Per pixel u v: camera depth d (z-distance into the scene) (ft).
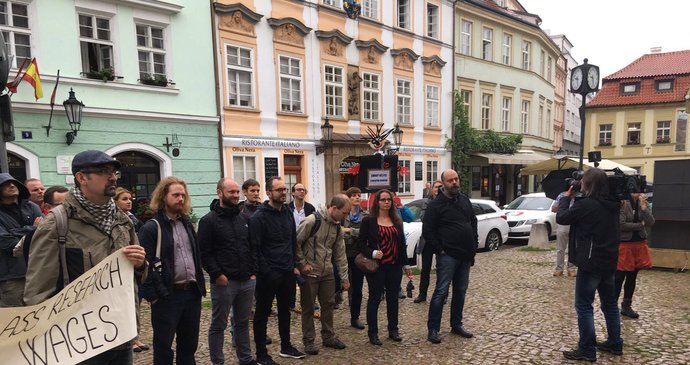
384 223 16.56
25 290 8.11
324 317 16.26
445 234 16.42
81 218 8.39
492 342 16.43
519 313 19.81
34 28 30.63
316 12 50.21
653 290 22.95
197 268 11.85
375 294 16.46
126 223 9.23
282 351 15.44
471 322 18.79
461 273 16.96
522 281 26.05
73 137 32.07
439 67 66.69
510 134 81.10
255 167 44.96
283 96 47.70
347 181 55.06
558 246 27.22
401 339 16.88
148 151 36.68
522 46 84.02
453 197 16.70
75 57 32.58
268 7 45.44
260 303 14.52
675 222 27.96
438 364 14.60
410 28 62.08
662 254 27.96
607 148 114.73
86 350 7.89
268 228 14.53
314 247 15.87
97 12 33.68
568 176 28.17
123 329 8.16
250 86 44.57
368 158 30.63
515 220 43.57
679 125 105.81
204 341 17.34
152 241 10.97
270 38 45.75
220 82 41.63
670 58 115.75
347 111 54.03
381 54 57.82
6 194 13.62
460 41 71.31
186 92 39.09
